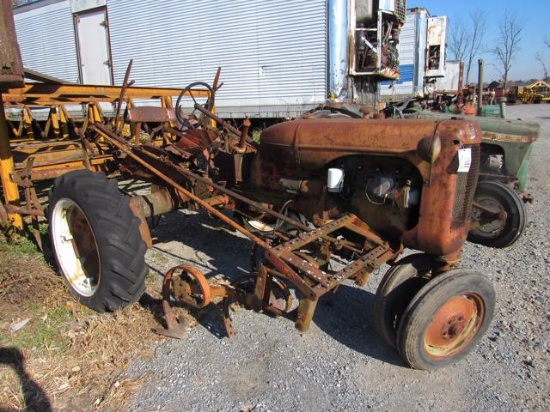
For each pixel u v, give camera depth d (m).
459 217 2.53
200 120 4.29
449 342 2.67
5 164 3.90
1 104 3.80
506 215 4.43
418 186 2.54
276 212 3.04
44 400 2.36
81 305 3.20
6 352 2.70
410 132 2.48
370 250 2.71
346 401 2.41
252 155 3.41
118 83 11.37
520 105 36.22
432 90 16.38
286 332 3.04
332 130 2.77
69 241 3.36
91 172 3.20
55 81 4.62
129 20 10.77
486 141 4.82
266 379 2.57
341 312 3.30
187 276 2.79
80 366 2.62
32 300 3.21
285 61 8.94
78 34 11.75
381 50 8.70
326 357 2.78
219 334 3.00
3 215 4.00
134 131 4.37
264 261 2.62
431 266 2.74
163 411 2.31
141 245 2.97
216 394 2.44
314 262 2.61
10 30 3.29
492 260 4.30
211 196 3.56
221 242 4.64
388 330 2.68
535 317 3.25
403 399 2.43
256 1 9.00
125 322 3.01
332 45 8.32
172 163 3.45
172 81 10.49
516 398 2.45
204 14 9.70
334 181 2.71
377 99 10.01
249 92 9.52
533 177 8.14
